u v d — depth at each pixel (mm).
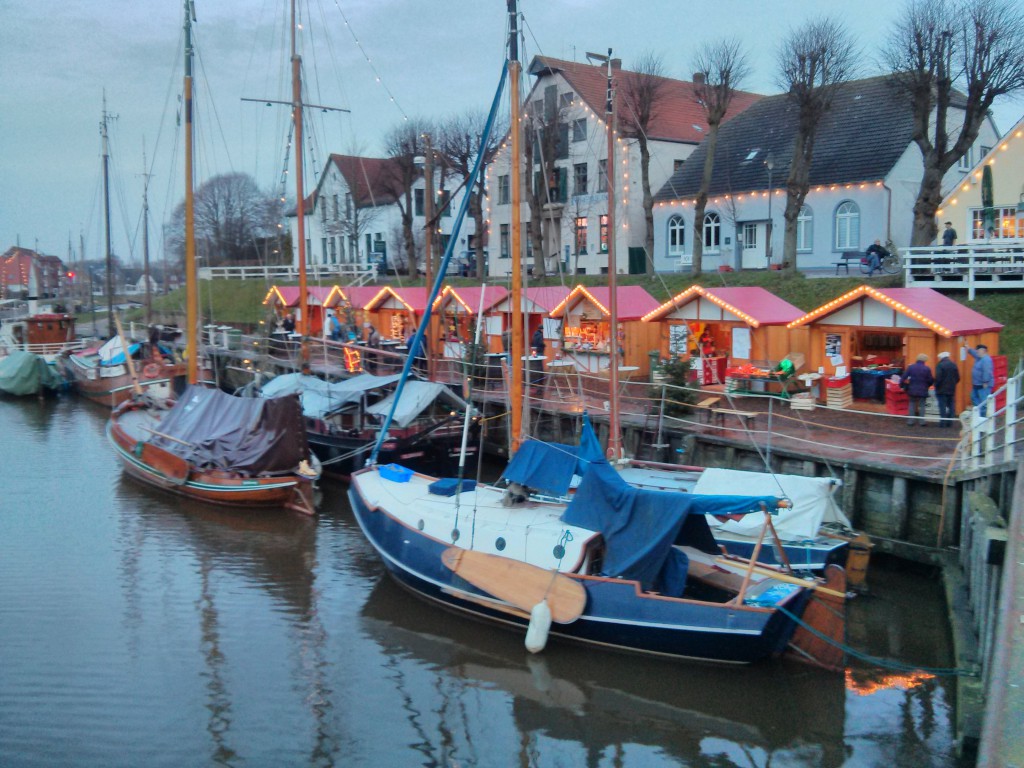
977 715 9508
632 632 12242
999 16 25516
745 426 17609
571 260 43312
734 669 11977
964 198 27781
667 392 20172
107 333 51812
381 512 15422
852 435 17781
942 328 18453
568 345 26812
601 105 41312
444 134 43500
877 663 11281
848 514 15594
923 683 11555
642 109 35219
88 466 25438
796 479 14344
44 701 11406
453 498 15648
